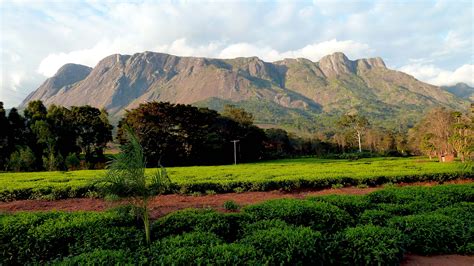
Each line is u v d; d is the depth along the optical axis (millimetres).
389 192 14391
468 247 8906
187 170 32469
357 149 101562
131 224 10195
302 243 7395
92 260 6648
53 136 49688
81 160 49219
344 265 7836
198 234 8359
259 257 6902
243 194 19859
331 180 22328
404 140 90750
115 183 8461
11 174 29438
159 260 6613
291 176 22750
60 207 16750
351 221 10266
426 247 8938
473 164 24344
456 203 12562
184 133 55250
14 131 52125
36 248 8609
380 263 7543
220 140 63125
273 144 90250
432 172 24234
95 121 58594
